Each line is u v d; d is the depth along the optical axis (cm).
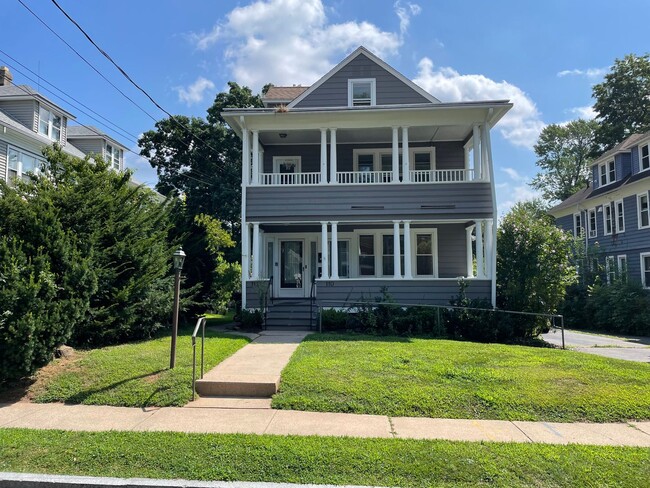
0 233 766
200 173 3234
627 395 616
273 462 414
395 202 1397
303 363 760
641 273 2153
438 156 1638
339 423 530
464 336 1188
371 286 1362
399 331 1184
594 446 459
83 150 2284
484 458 422
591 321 2078
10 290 646
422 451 438
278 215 1406
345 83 1655
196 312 1320
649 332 1775
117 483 380
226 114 1391
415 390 625
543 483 378
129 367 727
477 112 1393
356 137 1577
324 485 375
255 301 1354
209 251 1366
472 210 1380
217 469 402
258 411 579
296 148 1656
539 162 5269
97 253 893
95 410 582
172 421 538
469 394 614
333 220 1402
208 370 725
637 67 3231
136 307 944
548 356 850
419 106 1363
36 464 415
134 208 1052
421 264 1617
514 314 1220
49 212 805
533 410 574
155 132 3216
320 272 1647
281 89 1981
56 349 750
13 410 584
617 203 2375
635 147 2259
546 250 1272
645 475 390
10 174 1605
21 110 1759
